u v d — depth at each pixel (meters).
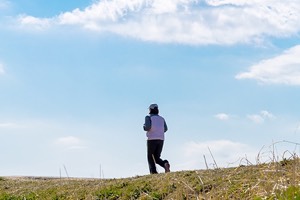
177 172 10.52
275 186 7.01
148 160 13.41
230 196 7.68
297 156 7.70
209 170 9.95
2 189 12.12
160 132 13.30
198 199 7.68
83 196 10.28
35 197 10.86
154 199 9.09
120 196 9.84
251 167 9.20
